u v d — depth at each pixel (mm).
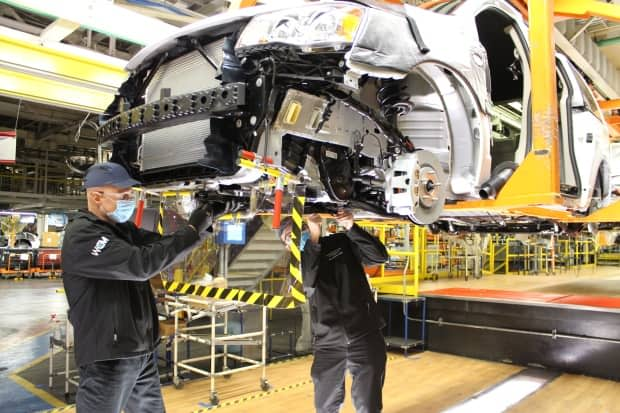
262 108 2086
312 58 2188
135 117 2412
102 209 2438
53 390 5426
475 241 11078
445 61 2621
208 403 4949
